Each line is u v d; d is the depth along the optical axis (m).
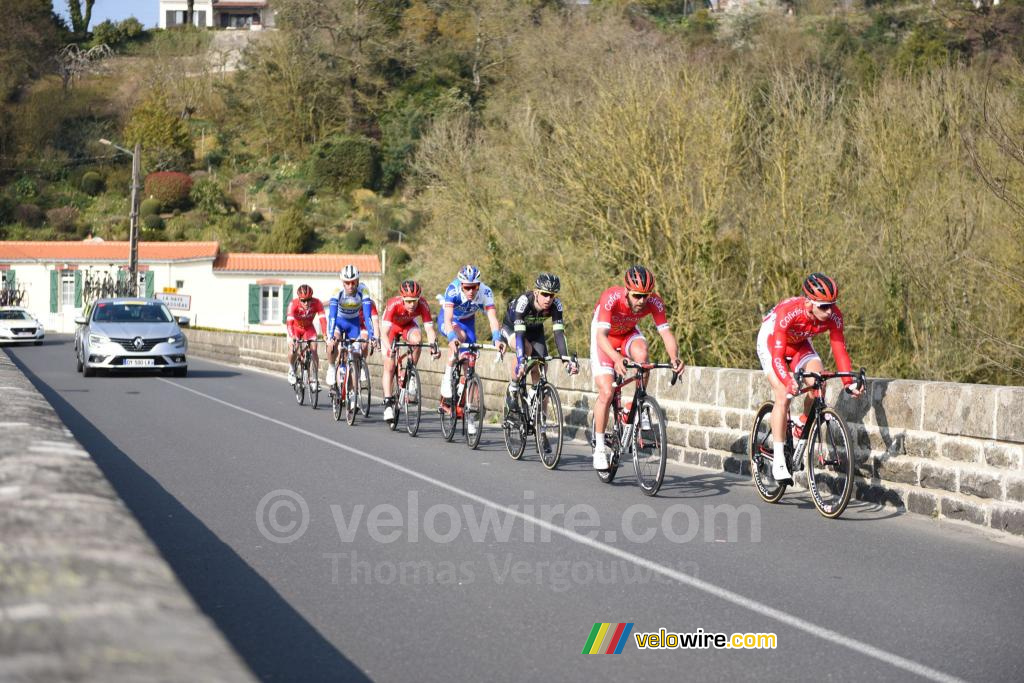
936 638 4.38
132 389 18.27
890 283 20.91
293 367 16.61
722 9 65.19
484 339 27.84
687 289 23.25
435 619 4.54
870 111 23.91
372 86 75.12
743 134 24.20
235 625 4.39
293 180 71.50
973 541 6.46
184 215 67.44
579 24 49.00
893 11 45.22
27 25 87.44
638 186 24.08
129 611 2.07
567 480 8.88
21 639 1.88
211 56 93.62
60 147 76.75
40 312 56.78
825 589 5.20
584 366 12.15
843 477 7.95
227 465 9.27
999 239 18.72
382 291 37.22
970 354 19.06
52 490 3.29
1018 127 18.36
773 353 7.62
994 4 33.72
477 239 28.83
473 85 73.00
